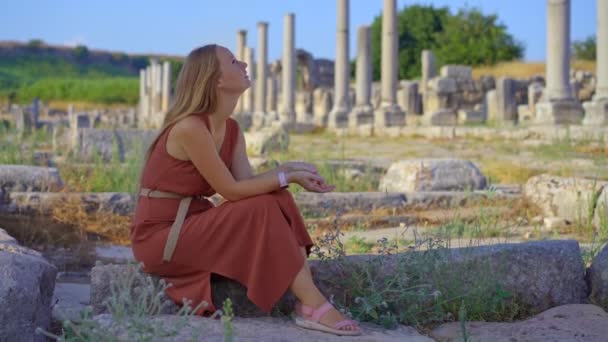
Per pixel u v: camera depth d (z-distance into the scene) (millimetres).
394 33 25109
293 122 28859
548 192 7617
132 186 8250
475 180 8969
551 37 18609
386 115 24750
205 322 3350
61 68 109375
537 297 4039
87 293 4781
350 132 25594
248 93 42000
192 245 3520
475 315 3924
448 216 7617
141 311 2896
